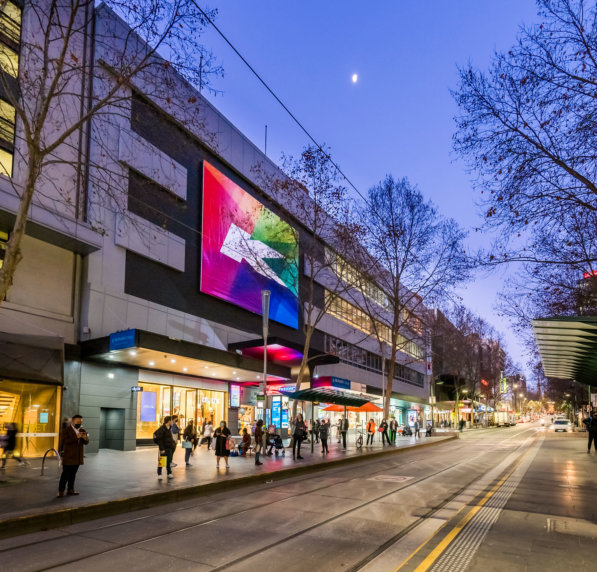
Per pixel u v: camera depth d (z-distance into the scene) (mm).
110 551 7488
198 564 6852
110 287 23078
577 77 12680
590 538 8070
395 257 35469
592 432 24609
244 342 29938
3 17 18375
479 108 13938
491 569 6512
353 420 51125
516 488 13531
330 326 45750
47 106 11344
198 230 30016
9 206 17703
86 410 21469
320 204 30328
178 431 24734
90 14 22578
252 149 35938
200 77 13156
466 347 72938
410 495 12609
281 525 9180
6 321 18500
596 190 12922
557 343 16750
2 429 17781
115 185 23344
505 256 14984
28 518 8750
